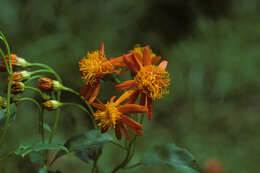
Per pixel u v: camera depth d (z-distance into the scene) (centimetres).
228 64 116
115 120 43
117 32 126
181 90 110
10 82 42
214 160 76
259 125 94
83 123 60
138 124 42
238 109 103
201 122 97
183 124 96
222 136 91
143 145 82
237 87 111
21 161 46
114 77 44
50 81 44
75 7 119
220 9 147
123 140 78
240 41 127
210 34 135
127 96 43
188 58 120
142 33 134
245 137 90
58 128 67
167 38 139
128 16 133
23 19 105
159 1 140
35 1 111
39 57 94
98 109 43
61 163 72
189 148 84
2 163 46
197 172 43
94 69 44
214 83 112
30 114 74
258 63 119
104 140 43
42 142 44
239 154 83
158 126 95
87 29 116
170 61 122
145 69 43
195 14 143
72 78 86
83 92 44
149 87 43
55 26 111
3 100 42
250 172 78
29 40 102
